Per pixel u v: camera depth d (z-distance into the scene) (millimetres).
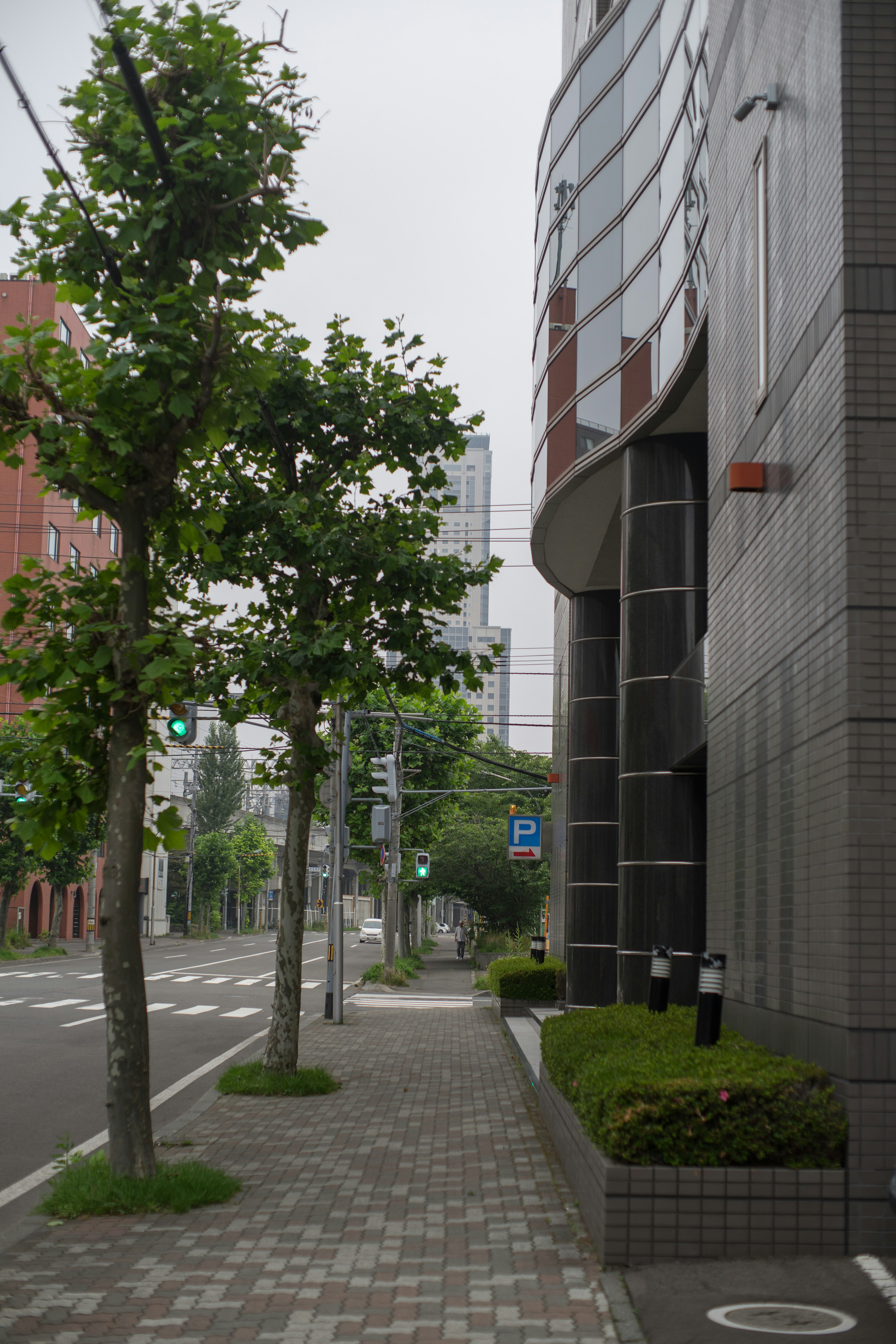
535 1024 20391
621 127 16047
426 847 47875
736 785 9539
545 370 18422
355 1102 12727
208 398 8203
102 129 8102
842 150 7129
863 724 6562
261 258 8414
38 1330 5254
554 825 27656
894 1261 6035
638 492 15250
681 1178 6191
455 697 44031
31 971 37219
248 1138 10484
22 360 8133
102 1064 15812
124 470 8500
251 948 67750
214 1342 5082
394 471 14148
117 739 8195
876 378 6887
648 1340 5000
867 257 7000
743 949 9086
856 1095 6273
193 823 86062
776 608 8375
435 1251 6570
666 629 14695
